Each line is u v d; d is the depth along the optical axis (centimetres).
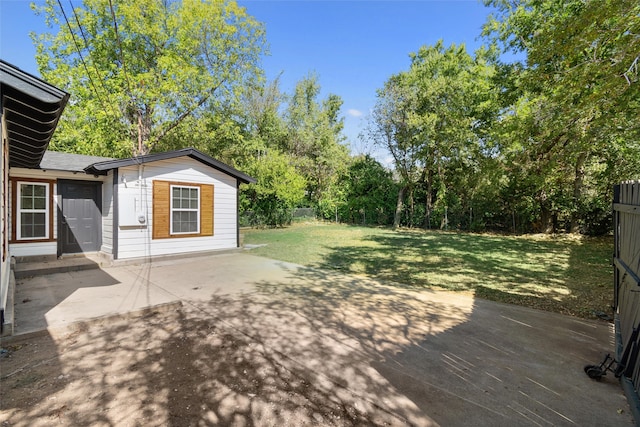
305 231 1695
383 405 238
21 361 300
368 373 285
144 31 1480
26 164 678
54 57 1531
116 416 221
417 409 234
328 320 415
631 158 1034
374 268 757
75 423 213
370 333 374
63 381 266
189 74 1498
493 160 1193
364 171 2227
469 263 821
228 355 316
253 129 2253
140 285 586
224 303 484
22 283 593
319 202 2369
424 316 433
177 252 879
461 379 276
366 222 2209
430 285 601
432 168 1848
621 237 364
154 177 831
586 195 1350
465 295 536
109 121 1449
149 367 291
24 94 307
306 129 2378
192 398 244
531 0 1124
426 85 1736
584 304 489
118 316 411
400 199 2014
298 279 644
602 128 732
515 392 256
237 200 1037
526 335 372
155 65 1653
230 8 1619
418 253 982
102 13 1505
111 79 1416
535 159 1023
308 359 309
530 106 962
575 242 1251
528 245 1170
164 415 223
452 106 1695
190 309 457
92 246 843
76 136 1423
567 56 615
